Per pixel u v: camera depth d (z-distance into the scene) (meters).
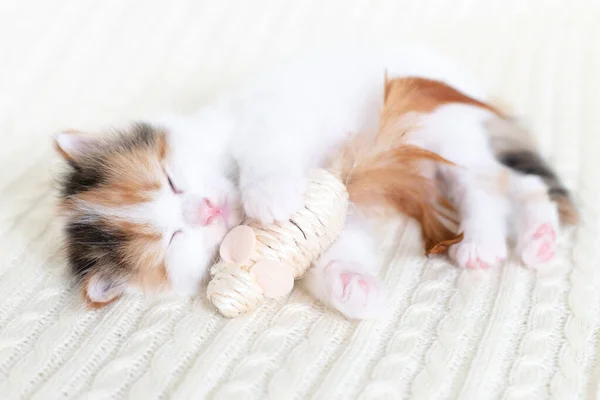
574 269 0.38
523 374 0.34
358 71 0.45
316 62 0.45
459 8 0.63
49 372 0.36
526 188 0.40
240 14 0.61
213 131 0.41
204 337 0.36
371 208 0.41
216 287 0.37
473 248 0.39
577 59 0.54
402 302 0.38
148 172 0.39
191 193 0.39
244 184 0.39
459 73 0.46
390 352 0.35
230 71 0.54
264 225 0.38
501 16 0.62
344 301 0.37
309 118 0.43
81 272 0.39
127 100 0.51
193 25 0.59
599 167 0.44
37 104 0.51
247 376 0.35
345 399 0.34
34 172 0.46
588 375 0.34
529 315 0.36
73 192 0.40
